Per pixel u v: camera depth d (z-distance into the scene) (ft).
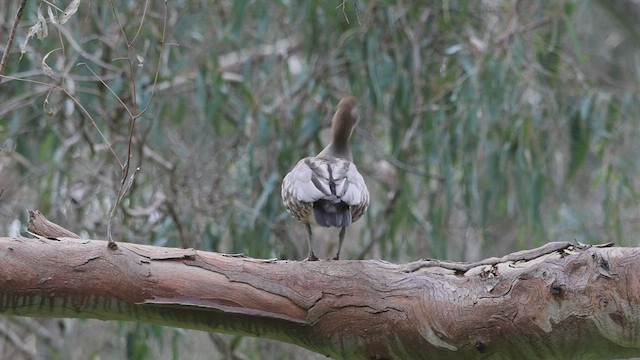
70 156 43.75
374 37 41.81
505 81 41.50
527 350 20.27
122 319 21.56
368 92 42.65
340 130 29.94
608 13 51.19
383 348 21.38
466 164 42.80
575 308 19.45
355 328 21.30
